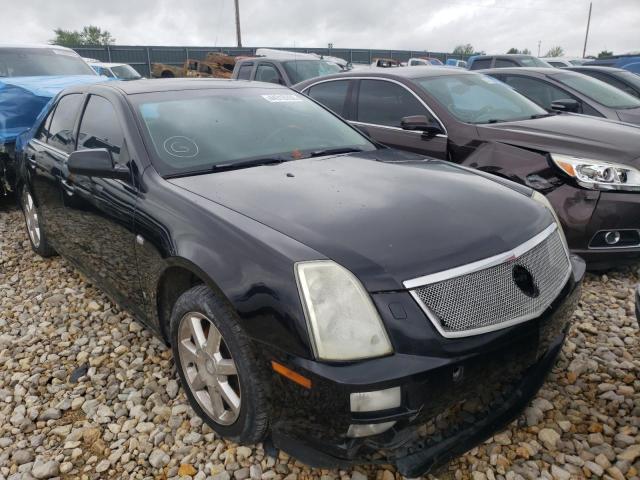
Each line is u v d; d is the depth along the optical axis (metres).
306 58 10.69
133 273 2.91
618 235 3.84
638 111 6.58
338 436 1.90
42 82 6.49
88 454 2.50
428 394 1.88
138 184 2.82
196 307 2.32
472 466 2.30
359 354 1.85
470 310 2.00
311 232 2.13
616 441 2.43
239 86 3.75
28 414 2.77
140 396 2.84
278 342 1.95
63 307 3.88
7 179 6.17
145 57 27.77
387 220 2.23
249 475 2.29
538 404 2.65
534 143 4.20
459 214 2.34
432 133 4.84
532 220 2.44
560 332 2.44
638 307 2.53
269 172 2.86
